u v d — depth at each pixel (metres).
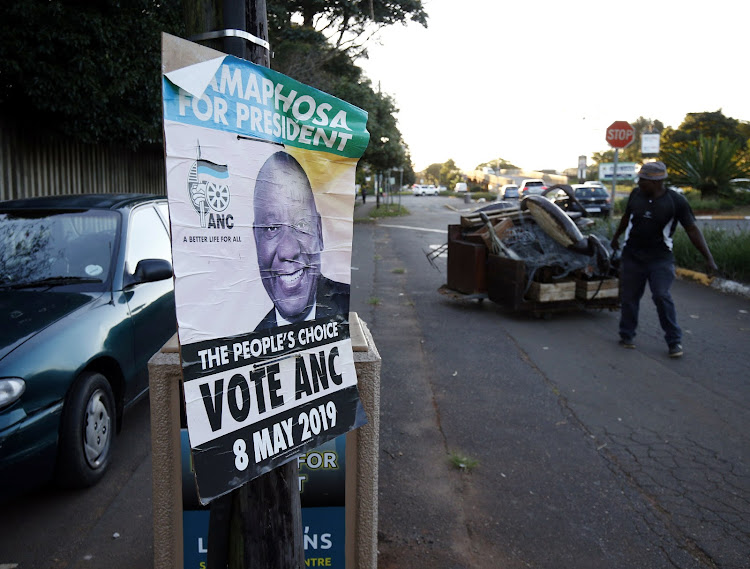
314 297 1.89
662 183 6.51
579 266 8.21
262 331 1.72
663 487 3.97
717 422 5.01
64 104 9.21
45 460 3.43
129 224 4.84
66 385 3.57
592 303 8.47
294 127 1.79
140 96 10.41
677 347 6.68
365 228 24.59
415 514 3.60
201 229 1.53
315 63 17.34
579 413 5.17
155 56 10.23
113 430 4.12
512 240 8.64
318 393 1.91
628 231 6.84
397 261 14.59
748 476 4.12
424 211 38.47
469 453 4.41
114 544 3.30
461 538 3.37
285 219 1.78
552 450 4.48
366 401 2.39
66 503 3.69
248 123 1.64
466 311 8.97
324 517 2.45
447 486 3.94
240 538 1.86
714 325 8.07
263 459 1.71
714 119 58.88
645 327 8.02
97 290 4.30
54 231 4.64
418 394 5.56
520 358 6.68
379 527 3.46
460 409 5.22
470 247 8.99
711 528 3.51
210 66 1.53
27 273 4.34
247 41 1.78
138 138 11.06
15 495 3.34
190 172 1.50
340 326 2.00
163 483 2.32
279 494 1.84
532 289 8.26
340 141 1.92
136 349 4.39
